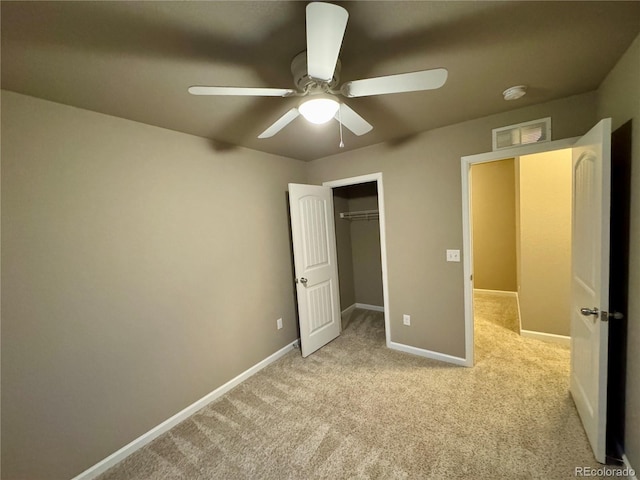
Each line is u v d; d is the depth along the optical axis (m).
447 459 1.62
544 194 2.92
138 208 1.94
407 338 2.94
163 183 2.09
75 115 1.67
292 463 1.68
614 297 1.66
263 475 1.62
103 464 1.74
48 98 1.55
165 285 2.09
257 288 2.82
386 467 1.60
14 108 1.46
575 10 1.13
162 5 0.98
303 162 3.43
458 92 1.83
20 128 1.48
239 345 2.61
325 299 3.31
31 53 1.18
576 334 1.93
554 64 1.55
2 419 1.42
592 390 1.61
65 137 1.63
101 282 1.76
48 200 1.56
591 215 1.61
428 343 2.80
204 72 1.42
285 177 3.17
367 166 3.01
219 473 1.65
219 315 2.45
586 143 1.67
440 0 1.04
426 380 2.41
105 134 1.79
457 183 2.49
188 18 1.05
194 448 1.86
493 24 1.19
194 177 2.29
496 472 1.52
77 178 1.67
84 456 1.67
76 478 1.64
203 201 2.35
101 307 1.76
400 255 2.88
